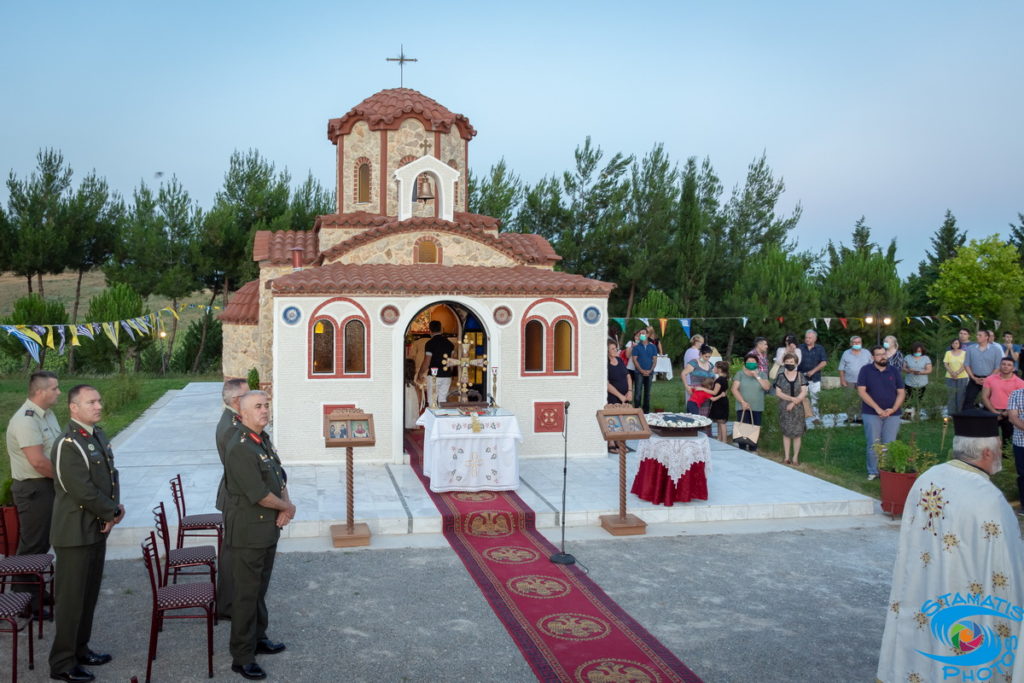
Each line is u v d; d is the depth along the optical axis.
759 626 6.73
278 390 11.82
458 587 7.54
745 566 8.27
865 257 29.27
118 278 30.47
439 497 10.12
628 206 32.34
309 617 6.80
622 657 6.10
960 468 4.68
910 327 27.97
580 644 6.32
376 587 7.51
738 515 9.99
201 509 9.38
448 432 10.23
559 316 12.73
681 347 26.84
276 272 16.75
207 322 31.89
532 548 8.76
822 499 10.30
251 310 19.11
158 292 30.50
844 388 16.97
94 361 27.09
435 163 15.05
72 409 5.75
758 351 14.12
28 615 6.34
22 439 6.80
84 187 30.78
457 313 14.86
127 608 6.95
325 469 11.71
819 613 7.04
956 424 5.26
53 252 29.52
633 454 13.13
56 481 5.55
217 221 30.48
